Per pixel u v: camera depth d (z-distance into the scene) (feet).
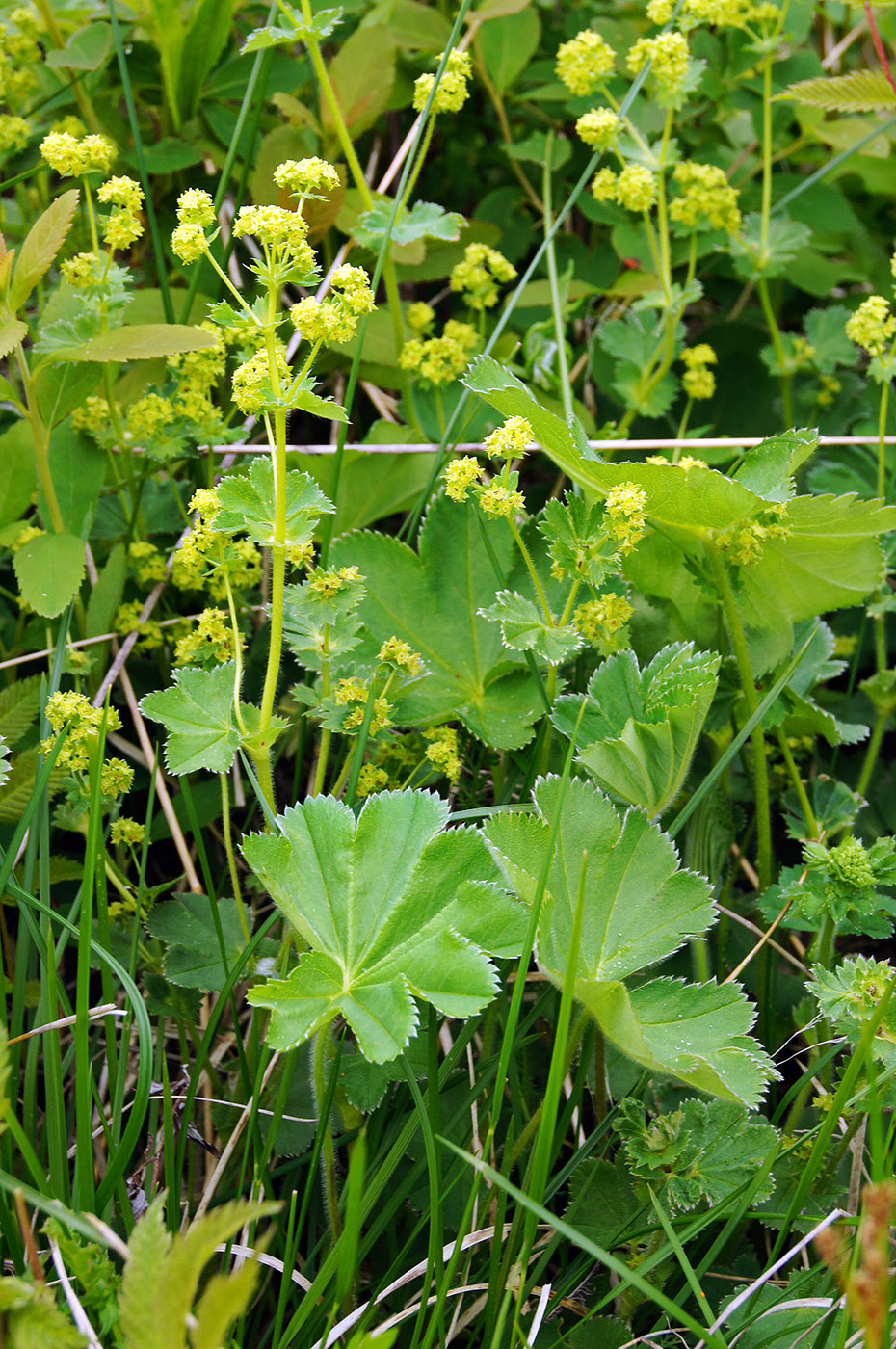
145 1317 2.60
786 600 3.18
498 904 2.81
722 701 3.19
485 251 3.41
